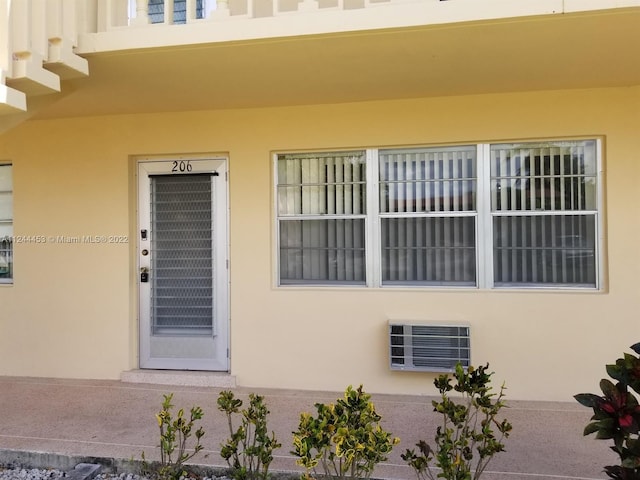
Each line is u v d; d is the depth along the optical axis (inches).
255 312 170.6
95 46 120.9
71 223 181.3
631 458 73.8
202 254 178.7
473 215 163.3
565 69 135.1
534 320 155.8
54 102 138.4
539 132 155.5
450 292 160.1
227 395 100.3
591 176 157.3
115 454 120.2
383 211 168.9
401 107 162.9
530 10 104.3
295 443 79.3
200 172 177.3
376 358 163.9
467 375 91.4
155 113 175.6
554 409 147.7
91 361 179.9
